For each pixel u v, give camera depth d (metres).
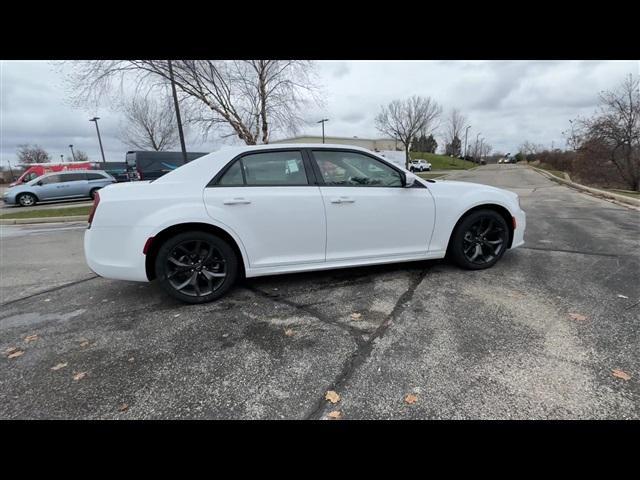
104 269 3.18
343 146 3.60
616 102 16.28
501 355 2.36
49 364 2.48
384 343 2.57
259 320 3.02
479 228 4.01
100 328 3.00
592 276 3.74
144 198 3.15
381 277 3.89
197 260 3.34
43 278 4.54
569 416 1.83
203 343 2.68
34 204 16.75
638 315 2.83
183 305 3.39
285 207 3.34
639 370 2.15
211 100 13.27
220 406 2.01
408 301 3.26
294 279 3.92
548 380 2.09
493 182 20.72
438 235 3.85
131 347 2.67
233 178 3.33
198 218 3.17
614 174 17.11
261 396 2.08
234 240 3.32
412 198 3.68
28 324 3.14
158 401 2.07
